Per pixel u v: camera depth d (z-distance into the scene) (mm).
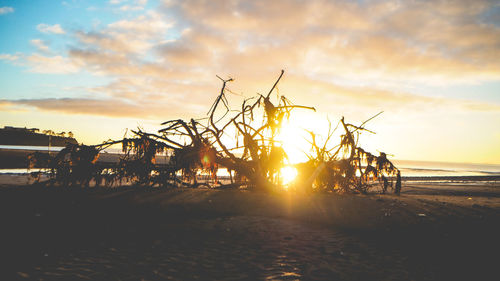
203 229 7766
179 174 20391
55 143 137500
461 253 6316
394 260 5867
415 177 36156
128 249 6137
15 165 28188
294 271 5223
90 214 9086
